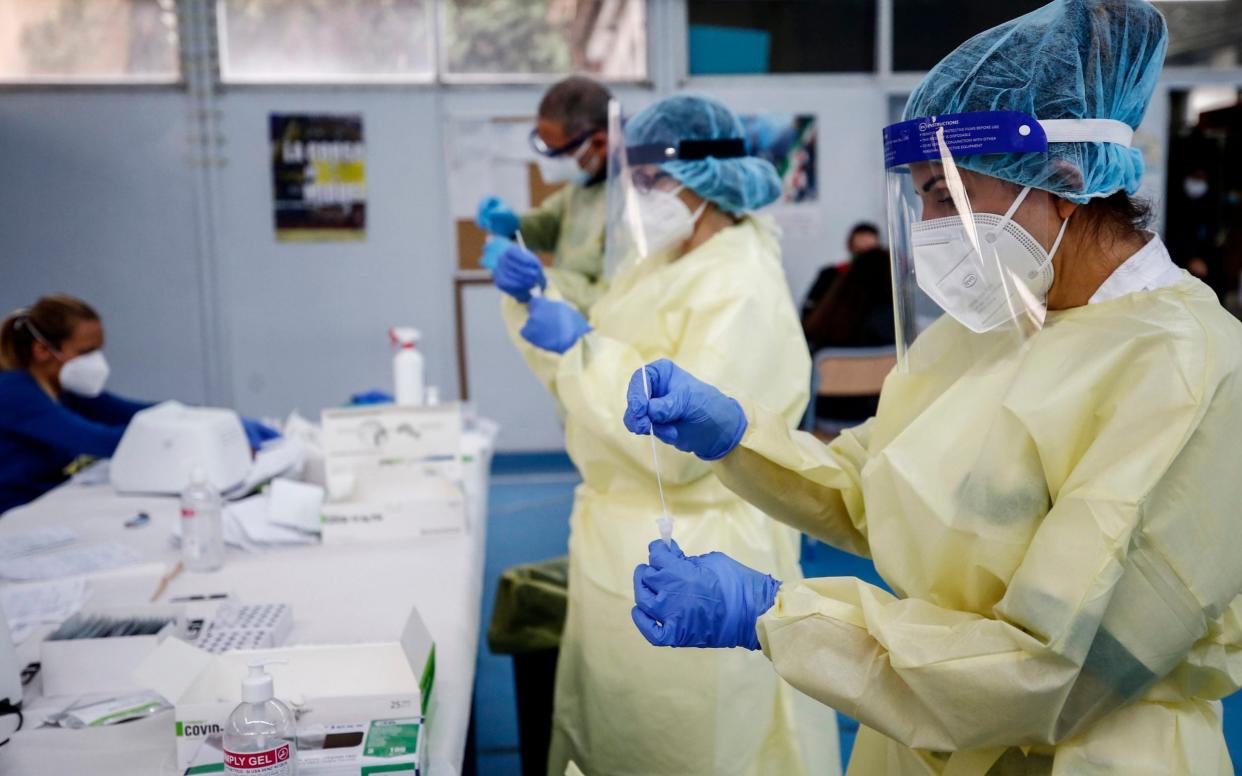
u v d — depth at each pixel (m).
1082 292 0.90
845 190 5.70
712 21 5.54
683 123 1.58
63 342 2.74
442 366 5.68
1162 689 0.89
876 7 5.56
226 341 5.53
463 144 5.49
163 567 1.86
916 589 0.94
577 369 1.49
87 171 5.33
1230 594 0.82
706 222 1.65
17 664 1.25
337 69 5.42
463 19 5.43
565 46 5.51
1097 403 0.83
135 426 2.48
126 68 5.30
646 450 1.46
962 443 0.90
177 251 5.43
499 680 2.98
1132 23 0.86
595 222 2.51
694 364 1.46
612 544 1.59
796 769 1.60
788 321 1.58
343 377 5.63
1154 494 0.79
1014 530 0.87
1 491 2.73
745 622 0.96
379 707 1.12
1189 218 5.57
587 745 1.66
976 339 0.94
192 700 1.09
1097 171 0.86
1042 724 0.81
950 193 0.89
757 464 1.17
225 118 5.37
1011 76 0.88
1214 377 0.79
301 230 5.49
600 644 1.60
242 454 2.49
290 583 1.74
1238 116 5.43
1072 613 0.77
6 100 5.23
